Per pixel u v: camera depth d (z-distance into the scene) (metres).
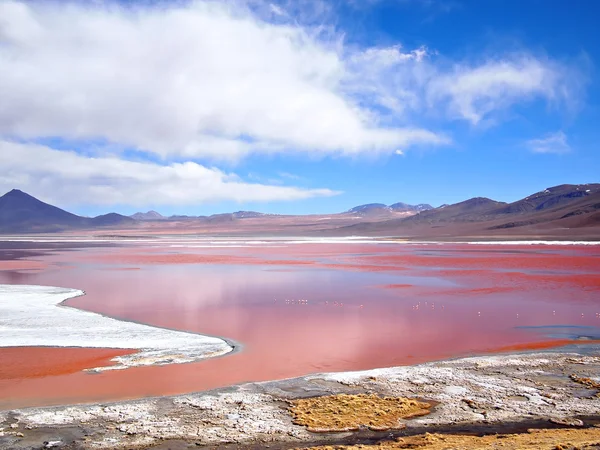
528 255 56.31
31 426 9.78
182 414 10.31
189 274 38.69
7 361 14.12
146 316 20.88
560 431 9.31
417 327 18.64
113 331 17.84
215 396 11.27
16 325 18.83
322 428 9.61
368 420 9.95
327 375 12.65
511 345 15.85
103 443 9.09
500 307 22.92
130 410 10.53
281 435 9.37
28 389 11.90
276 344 16.06
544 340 16.50
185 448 8.91
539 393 11.30
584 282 31.64
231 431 9.53
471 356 14.50
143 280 34.47
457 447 8.45
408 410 10.41
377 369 13.14
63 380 12.53
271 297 26.27
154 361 14.16
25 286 30.55
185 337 16.94
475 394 11.27
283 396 11.26
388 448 8.59
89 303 24.20
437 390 11.52
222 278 35.62
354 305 23.66
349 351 15.22
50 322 19.41
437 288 29.45
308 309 22.59
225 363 14.00
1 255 64.38
